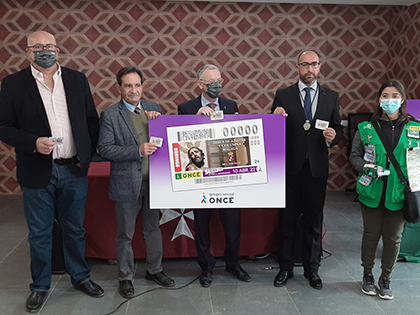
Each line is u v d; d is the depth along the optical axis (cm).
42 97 219
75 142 225
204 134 234
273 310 232
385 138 234
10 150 488
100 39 475
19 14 463
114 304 238
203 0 473
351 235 362
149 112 234
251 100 503
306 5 488
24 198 228
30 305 229
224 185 238
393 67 493
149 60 484
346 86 509
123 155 227
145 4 473
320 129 241
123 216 241
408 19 460
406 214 228
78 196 237
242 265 297
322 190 248
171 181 237
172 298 245
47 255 237
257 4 484
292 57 497
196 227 260
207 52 488
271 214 298
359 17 495
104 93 486
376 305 238
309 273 264
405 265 297
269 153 236
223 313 228
